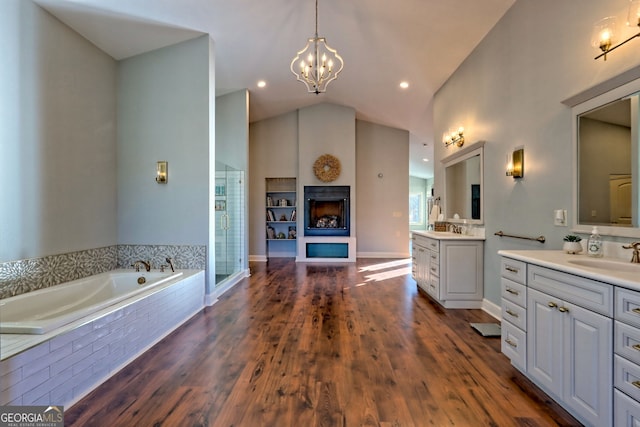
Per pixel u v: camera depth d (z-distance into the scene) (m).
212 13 3.33
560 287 1.70
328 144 7.10
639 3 1.69
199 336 2.79
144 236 3.76
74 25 3.08
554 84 2.45
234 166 5.68
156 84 3.74
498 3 3.03
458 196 4.25
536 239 2.61
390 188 7.73
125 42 3.51
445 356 2.40
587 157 2.12
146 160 3.75
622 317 1.33
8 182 2.49
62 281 2.98
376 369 2.20
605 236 1.99
